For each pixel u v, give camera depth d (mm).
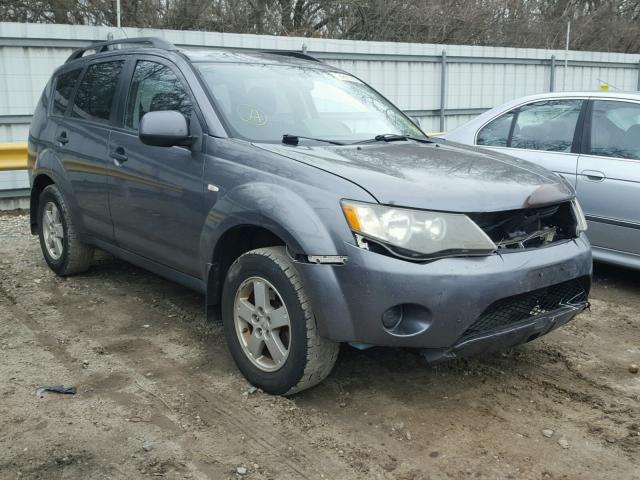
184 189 3992
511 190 3381
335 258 3113
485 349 3279
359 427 3293
